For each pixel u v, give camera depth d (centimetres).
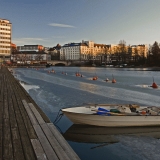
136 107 1335
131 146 971
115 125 1195
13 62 14862
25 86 3206
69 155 567
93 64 15075
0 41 13775
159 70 8775
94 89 2867
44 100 2017
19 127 797
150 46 13225
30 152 564
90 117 1177
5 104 1269
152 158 848
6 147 594
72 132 1147
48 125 837
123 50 14300
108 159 840
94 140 1044
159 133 1135
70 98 2134
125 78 4778
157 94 2439
